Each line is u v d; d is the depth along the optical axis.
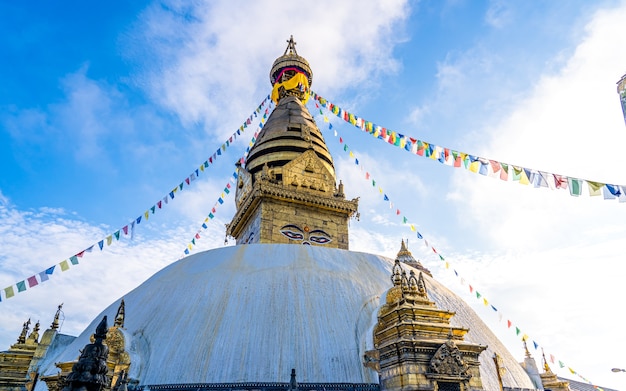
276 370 13.71
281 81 45.31
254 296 16.28
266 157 35.53
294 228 31.69
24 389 21.81
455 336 14.05
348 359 14.51
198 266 19.08
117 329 14.87
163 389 13.33
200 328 15.14
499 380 16.61
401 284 14.85
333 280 17.62
